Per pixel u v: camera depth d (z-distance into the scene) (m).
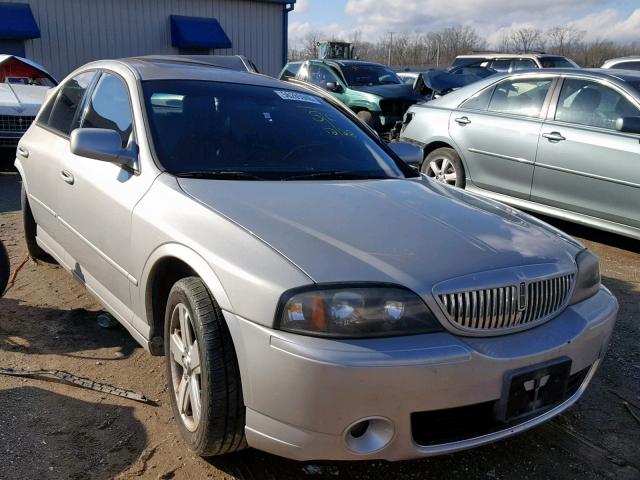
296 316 2.16
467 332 2.30
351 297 2.17
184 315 2.60
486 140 6.68
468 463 2.75
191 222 2.61
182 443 2.76
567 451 2.87
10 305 4.12
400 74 21.00
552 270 2.54
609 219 5.75
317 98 4.08
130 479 2.51
